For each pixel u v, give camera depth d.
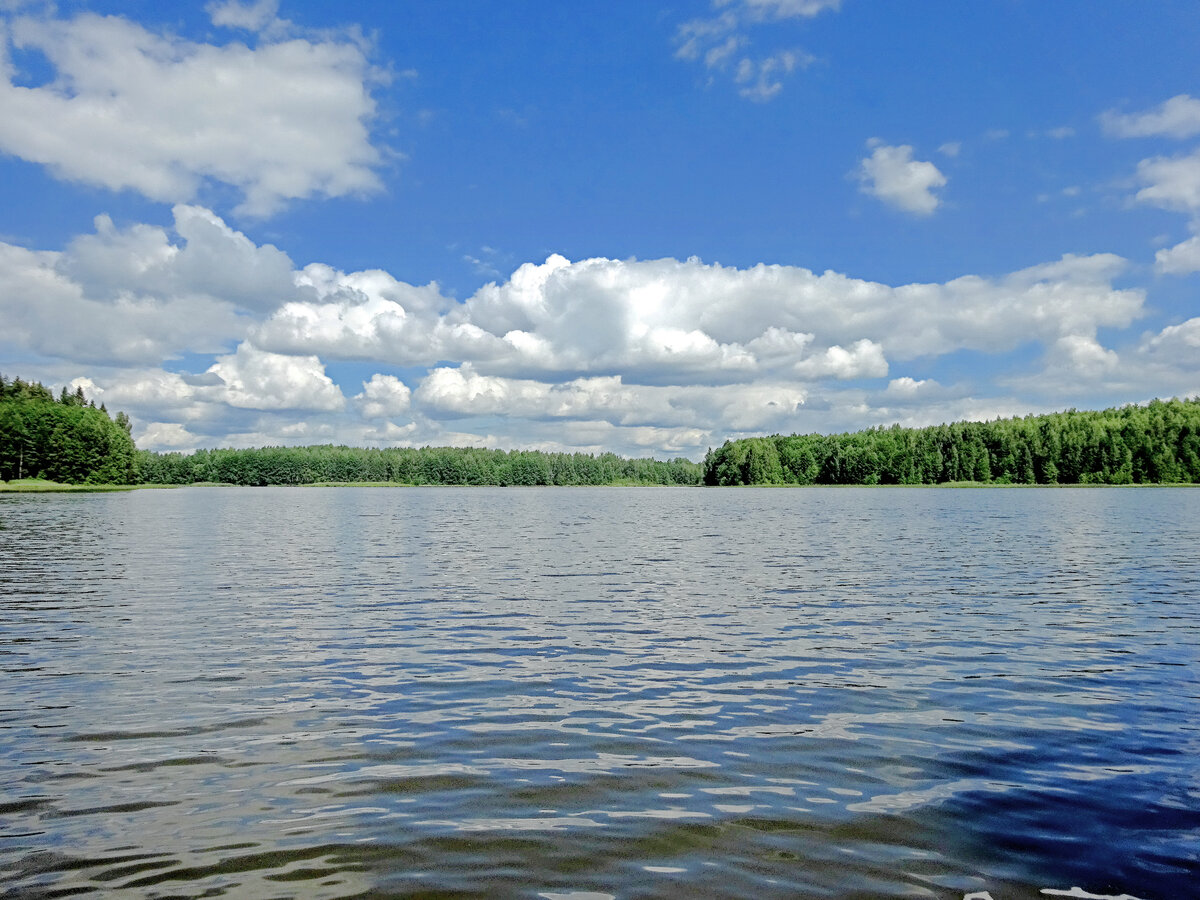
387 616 23.77
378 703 14.62
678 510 107.75
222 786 10.62
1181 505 103.31
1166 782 10.78
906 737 12.70
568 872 8.24
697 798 10.22
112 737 12.62
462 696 15.12
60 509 93.06
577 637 20.72
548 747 12.21
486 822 9.48
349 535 59.22
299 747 12.19
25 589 29.20
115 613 24.08
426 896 7.77
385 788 10.55
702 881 8.06
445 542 52.56
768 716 13.84
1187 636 20.78
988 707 14.38
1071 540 51.38
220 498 171.12
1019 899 7.73
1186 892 7.88
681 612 24.59
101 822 9.47
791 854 8.66
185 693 15.23
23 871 8.23
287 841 8.97
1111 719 13.65
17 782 10.73
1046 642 20.08
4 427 159.25
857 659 18.25
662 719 13.66
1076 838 9.07
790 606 25.70
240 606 25.53
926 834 9.17
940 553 43.53
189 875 8.17
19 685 15.73
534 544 51.00
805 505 117.88
